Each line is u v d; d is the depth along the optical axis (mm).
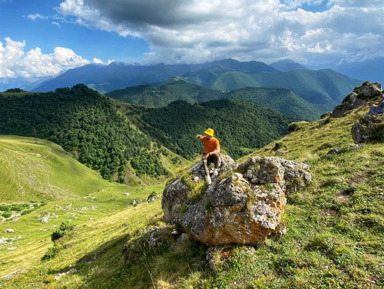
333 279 6238
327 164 15227
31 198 119000
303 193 12281
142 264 11094
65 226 39812
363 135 18984
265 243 8516
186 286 7930
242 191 8688
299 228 9281
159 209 30062
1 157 128875
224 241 8844
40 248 40188
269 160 9734
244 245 8641
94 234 30953
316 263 6984
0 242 56531
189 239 10406
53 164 168375
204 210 9594
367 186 10719
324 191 11805
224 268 7973
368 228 8047
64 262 19188
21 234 62000
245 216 8453
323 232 8516
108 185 185625
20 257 36219
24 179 127062
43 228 65938
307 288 6215
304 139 37312
